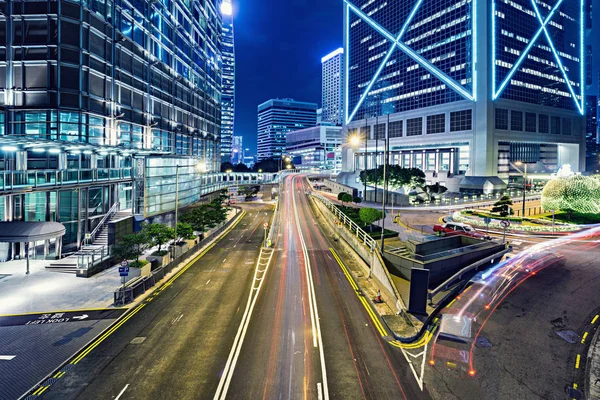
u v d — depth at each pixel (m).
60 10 34.00
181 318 19.67
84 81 36.12
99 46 38.38
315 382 13.62
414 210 65.06
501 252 31.44
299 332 17.94
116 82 41.31
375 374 14.20
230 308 21.20
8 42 33.81
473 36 101.06
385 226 49.12
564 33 120.62
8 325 18.70
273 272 29.19
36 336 17.45
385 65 133.00
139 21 46.75
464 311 20.55
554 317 19.67
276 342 16.84
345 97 155.12
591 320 19.28
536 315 19.94
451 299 22.39
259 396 12.74
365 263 30.42
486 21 98.25
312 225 53.84
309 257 34.59
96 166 38.03
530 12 109.62
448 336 17.25
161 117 54.00
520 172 108.19
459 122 106.12
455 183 103.38
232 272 29.14
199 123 73.00
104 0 39.00
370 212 41.41
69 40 34.69
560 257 32.12
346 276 28.12
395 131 129.12
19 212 32.12
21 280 26.27
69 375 14.07
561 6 119.38
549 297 22.52
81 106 35.59
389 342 16.92
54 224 28.72
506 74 103.50
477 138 101.19
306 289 24.81
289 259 33.75
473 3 100.75
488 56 98.94
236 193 105.00
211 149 82.44
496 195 84.31
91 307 21.27
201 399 12.57
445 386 13.45
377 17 136.38
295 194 93.19
